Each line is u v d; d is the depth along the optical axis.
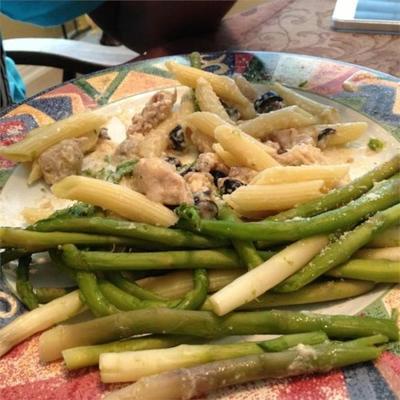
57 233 0.17
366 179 0.18
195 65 0.28
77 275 0.16
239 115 0.25
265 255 0.16
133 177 0.20
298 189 0.18
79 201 0.19
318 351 0.14
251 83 0.27
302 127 0.23
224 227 0.16
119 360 0.14
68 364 0.15
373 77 0.26
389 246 0.17
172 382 0.14
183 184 0.19
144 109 0.25
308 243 0.16
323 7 0.35
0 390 0.15
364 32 0.32
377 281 0.16
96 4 0.37
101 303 0.16
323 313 0.16
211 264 0.16
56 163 0.22
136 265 0.16
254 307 0.16
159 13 0.35
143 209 0.18
